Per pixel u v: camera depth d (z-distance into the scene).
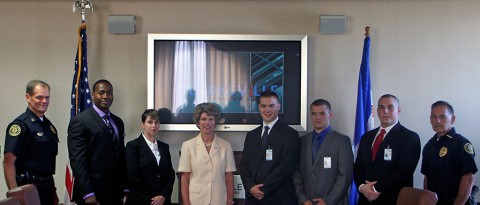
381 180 3.65
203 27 4.62
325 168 3.82
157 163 3.93
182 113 4.57
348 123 4.61
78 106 4.28
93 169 3.77
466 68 4.58
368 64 4.39
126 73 4.61
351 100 4.61
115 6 4.62
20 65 4.62
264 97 3.93
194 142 4.02
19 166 3.67
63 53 4.62
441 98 4.59
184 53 4.57
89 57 4.61
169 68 4.57
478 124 4.56
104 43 4.61
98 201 3.79
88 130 3.76
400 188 3.63
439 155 3.70
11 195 3.01
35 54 4.62
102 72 4.61
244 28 4.61
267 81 4.58
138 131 4.61
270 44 4.57
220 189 3.91
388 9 4.61
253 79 4.59
